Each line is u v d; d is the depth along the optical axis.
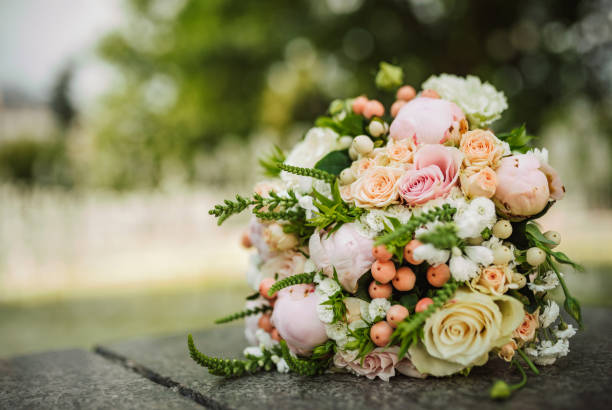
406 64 5.52
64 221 9.39
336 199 0.94
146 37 8.89
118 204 11.17
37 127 17.70
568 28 5.21
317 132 1.10
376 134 1.05
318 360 0.99
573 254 5.68
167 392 0.98
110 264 7.57
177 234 11.78
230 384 0.97
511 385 0.85
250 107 6.98
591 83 5.21
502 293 0.89
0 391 1.03
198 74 6.83
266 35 6.17
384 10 5.75
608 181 9.47
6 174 13.06
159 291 5.06
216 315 3.64
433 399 0.80
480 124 1.08
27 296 5.18
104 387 1.04
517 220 0.93
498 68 5.31
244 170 12.02
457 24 5.41
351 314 0.92
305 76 7.81
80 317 3.90
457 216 0.87
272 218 0.98
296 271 1.00
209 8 6.50
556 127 6.04
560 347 0.93
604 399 0.76
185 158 9.43
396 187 0.92
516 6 5.21
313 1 6.21
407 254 0.86
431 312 0.77
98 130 13.23
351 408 0.78
